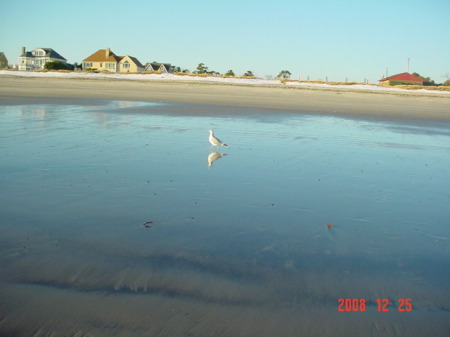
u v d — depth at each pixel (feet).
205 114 66.18
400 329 12.44
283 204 23.36
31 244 16.92
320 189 26.73
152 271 15.02
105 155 33.86
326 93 137.39
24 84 133.39
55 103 76.23
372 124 63.93
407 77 259.60
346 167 33.32
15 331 11.73
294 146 41.45
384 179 30.07
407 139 50.06
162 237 18.04
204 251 16.84
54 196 23.09
